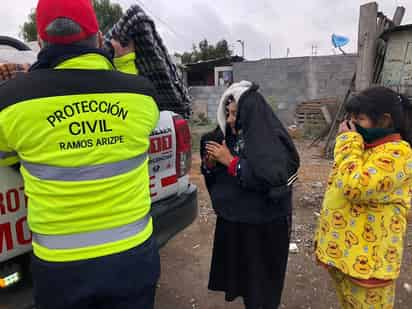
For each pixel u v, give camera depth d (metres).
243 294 2.33
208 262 3.50
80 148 1.44
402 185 1.83
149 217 1.70
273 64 15.25
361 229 1.90
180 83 3.12
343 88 14.41
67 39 1.49
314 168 7.26
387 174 1.75
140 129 1.60
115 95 1.54
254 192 2.18
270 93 15.47
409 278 3.13
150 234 1.66
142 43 2.73
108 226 1.49
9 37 3.21
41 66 1.51
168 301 2.91
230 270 2.31
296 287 3.05
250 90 2.16
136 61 2.91
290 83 15.11
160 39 2.79
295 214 4.62
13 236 1.84
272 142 2.04
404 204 1.87
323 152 8.56
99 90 1.50
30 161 1.42
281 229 2.28
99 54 1.57
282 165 2.01
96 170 1.46
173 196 2.84
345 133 1.91
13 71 2.38
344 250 1.95
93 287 1.45
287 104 15.26
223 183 2.32
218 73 19.56
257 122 2.07
